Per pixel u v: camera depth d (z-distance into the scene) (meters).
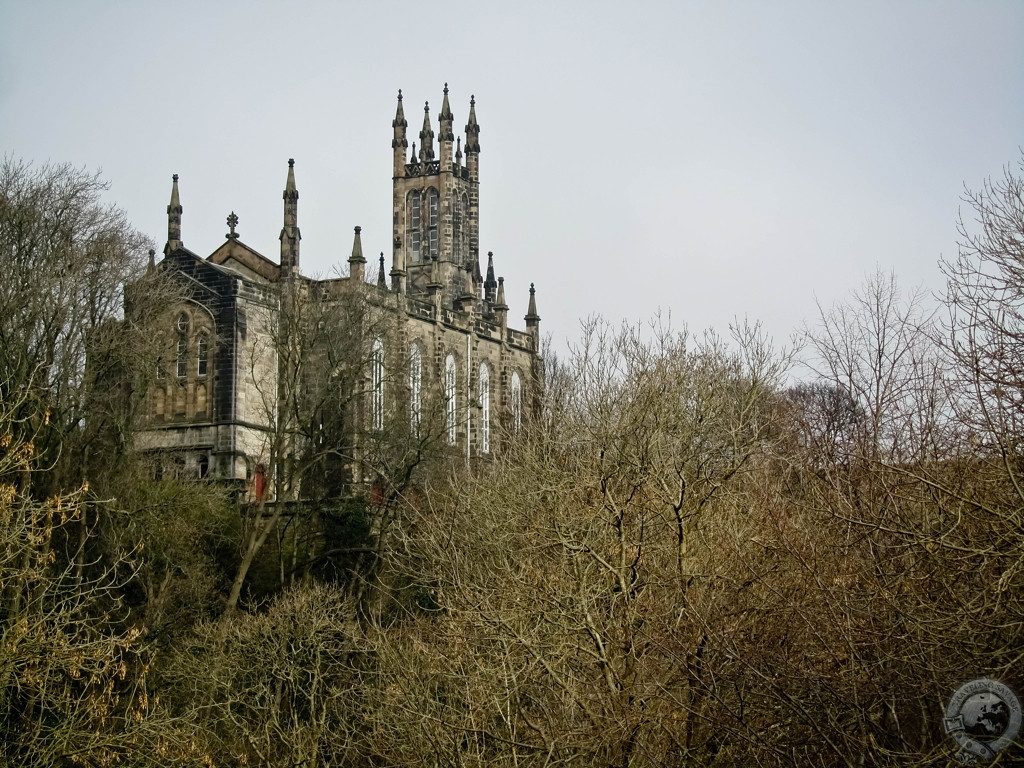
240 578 81.75
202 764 49.22
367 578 81.69
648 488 46.28
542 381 104.06
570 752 40.56
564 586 43.03
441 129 183.75
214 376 124.94
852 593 33.91
